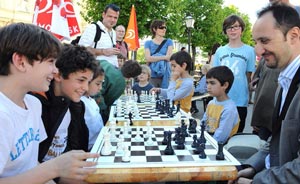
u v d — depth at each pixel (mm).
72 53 1992
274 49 1598
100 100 3049
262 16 1635
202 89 7211
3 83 1344
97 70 2346
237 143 2541
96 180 1468
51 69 1425
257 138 2658
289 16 1563
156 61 5375
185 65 4059
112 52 3996
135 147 1958
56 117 1959
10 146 1298
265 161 1942
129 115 2695
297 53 1626
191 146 1986
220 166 1578
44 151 1924
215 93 3008
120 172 1486
